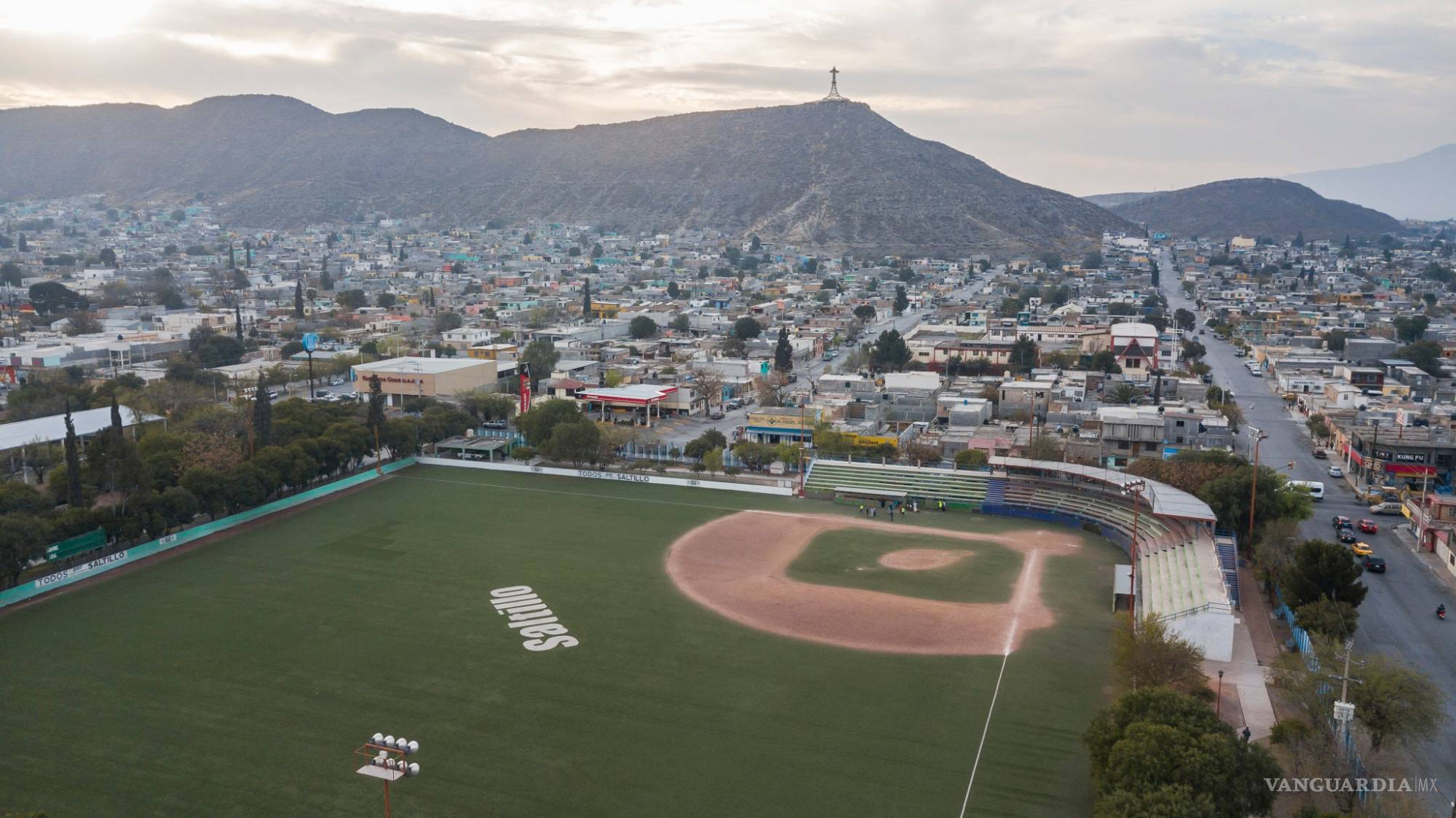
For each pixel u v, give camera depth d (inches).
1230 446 7637.8
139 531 5265.8
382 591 4781.0
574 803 2925.7
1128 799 2492.6
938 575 5093.5
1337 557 4156.0
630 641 4188.0
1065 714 3516.2
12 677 3796.8
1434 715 3056.1
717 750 3257.9
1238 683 3727.9
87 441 7416.3
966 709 3555.6
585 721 3459.6
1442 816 2832.2
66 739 3314.5
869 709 3555.6
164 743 3284.9
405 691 3688.5
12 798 2942.9
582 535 5782.5
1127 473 6097.4
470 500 6574.8
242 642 4143.7
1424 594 4768.7
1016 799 2945.4
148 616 4436.5
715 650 4101.9
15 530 4534.9
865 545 5629.9
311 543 5556.1
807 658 4013.3
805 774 3097.9
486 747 3265.3
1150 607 4192.9
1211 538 5024.6
